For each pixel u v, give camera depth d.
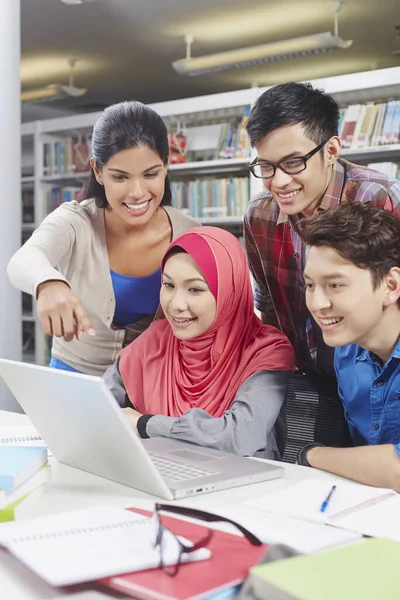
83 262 2.11
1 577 0.83
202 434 1.50
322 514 1.05
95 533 0.91
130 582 0.77
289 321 2.17
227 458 1.37
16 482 1.04
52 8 4.91
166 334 1.87
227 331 1.75
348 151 3.76
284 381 1.67
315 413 1.92
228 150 4.21
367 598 0.70
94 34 5.50
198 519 1.00
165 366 1.82
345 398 1.59
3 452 1.17
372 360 1.50
